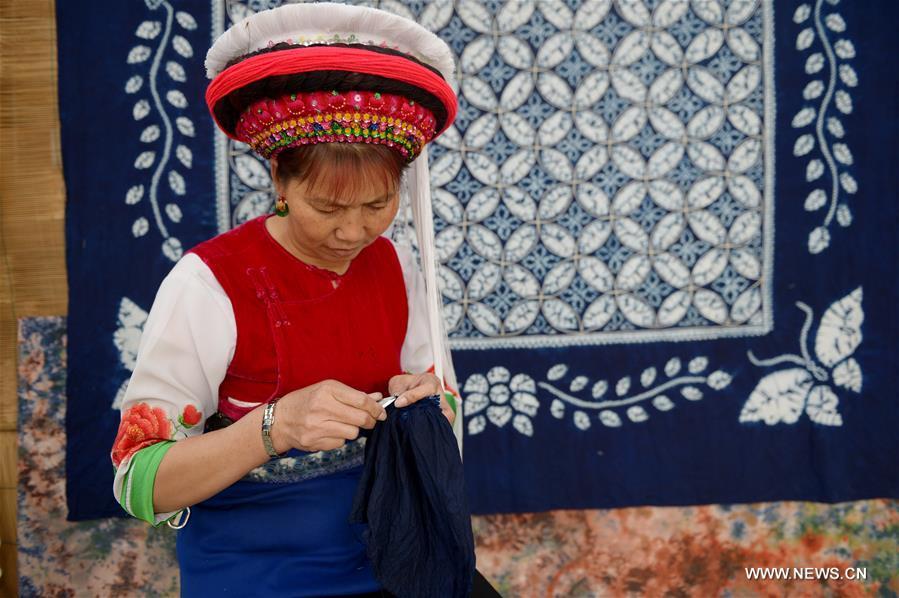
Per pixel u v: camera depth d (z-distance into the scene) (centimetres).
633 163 173
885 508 187
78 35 163
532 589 185
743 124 174
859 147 175
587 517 185
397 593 93
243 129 91
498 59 169
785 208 176
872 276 177
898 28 173
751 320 178
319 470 100
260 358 93
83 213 166
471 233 172
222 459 85
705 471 180
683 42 171
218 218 169
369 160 83
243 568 96
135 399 88
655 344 177
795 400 180
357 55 78
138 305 167
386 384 103
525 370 176
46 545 172
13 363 169
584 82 171
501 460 177
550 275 174
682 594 188
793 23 172
